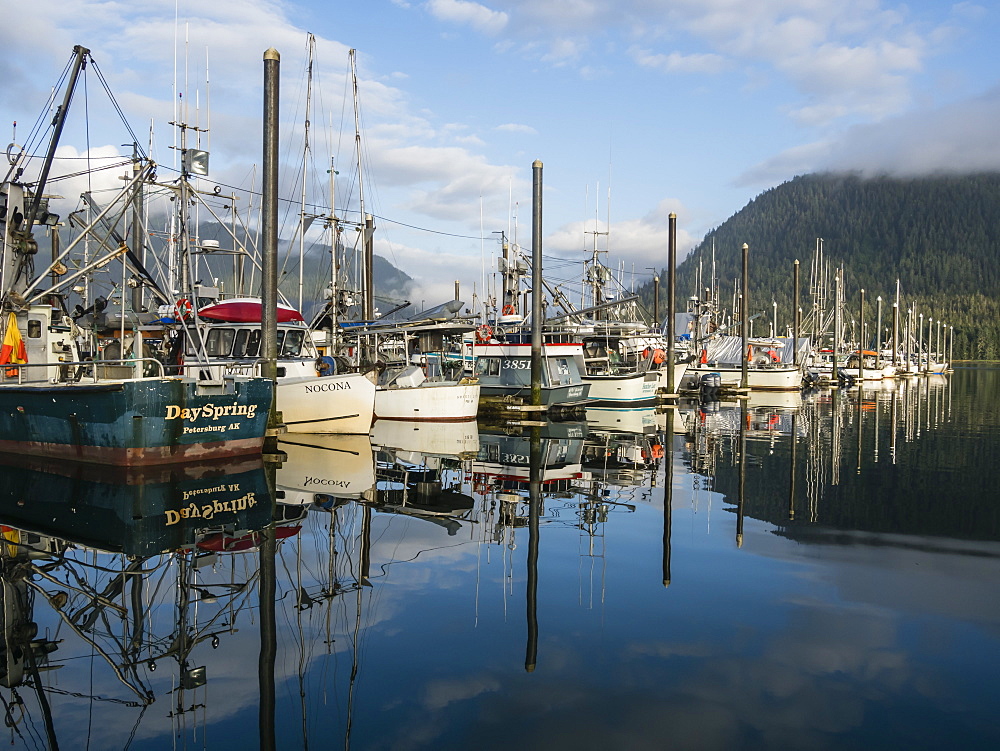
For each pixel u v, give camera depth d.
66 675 6.77
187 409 17.95
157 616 8.23
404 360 34.53
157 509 13.65
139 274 25.91
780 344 67.12
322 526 12.67
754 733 5.54
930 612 8.30
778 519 13.47
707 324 68.25
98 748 5.41
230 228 34.81
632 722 5.70
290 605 8.58
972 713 5.88
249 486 16.16
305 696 6.20
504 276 45.88
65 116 19.86
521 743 5.38
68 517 12.94
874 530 12.59
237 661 6.97
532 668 6.72
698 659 6.94
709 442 26.56
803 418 37.28
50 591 9.09
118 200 23.62
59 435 18.20
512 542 11.69
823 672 6.64
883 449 24.33
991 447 24.81
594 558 10.68
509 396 34.75
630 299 45.28
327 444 24.06
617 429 31.25
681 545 11.49
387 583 9.41
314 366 26.19
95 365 19.02
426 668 6.75
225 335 25.33
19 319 21.19
